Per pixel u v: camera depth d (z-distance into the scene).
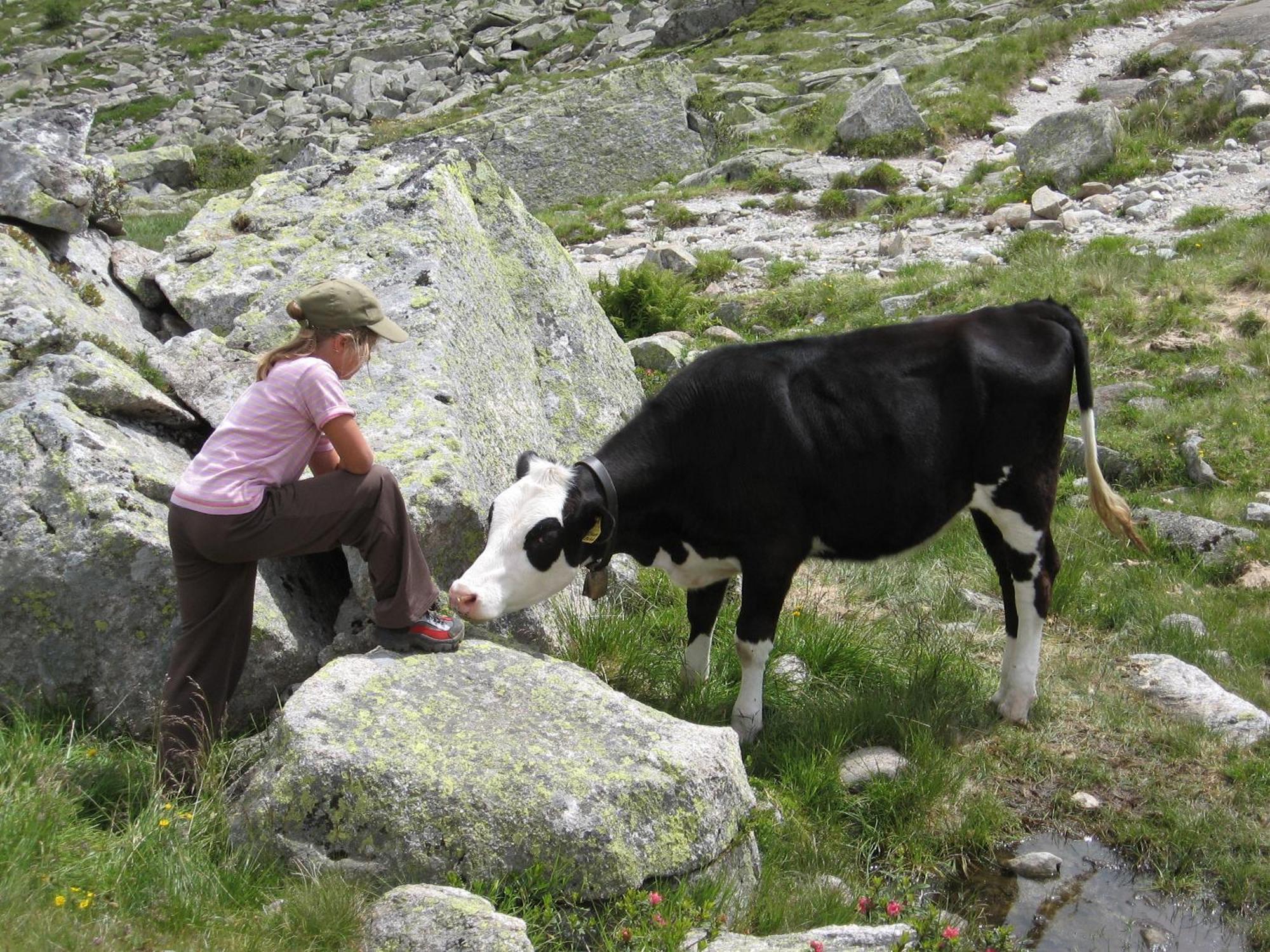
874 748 6.42
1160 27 23.25
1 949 3.66
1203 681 7.10
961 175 18.05
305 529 5.04
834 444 6.11
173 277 7.85
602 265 16.39
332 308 5.04
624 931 4.34
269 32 46.59
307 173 8.64
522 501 5.53
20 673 5.49
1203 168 16.09
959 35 27.98
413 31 43.62
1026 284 12.88
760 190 18.83
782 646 7.10
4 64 44.75
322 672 5.07
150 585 5.44
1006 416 6.38
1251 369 10.98
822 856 5.60
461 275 7.73
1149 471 9.94
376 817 4.53
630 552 6.19
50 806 4.50
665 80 23.67
